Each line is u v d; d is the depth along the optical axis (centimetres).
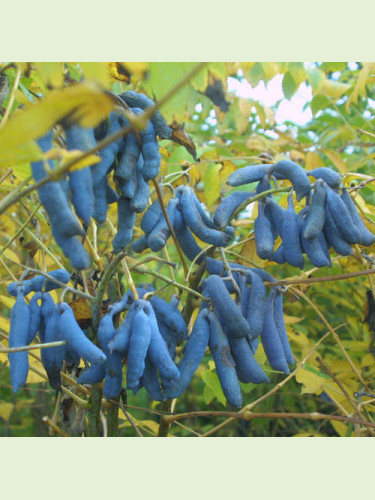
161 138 58
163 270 119
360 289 122
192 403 144
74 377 79
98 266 75
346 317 130
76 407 79
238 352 65
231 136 152
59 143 55
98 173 54
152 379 62
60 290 70
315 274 112
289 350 69
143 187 58
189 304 72
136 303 61
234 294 73
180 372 63
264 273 69
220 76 64
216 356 64
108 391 62
